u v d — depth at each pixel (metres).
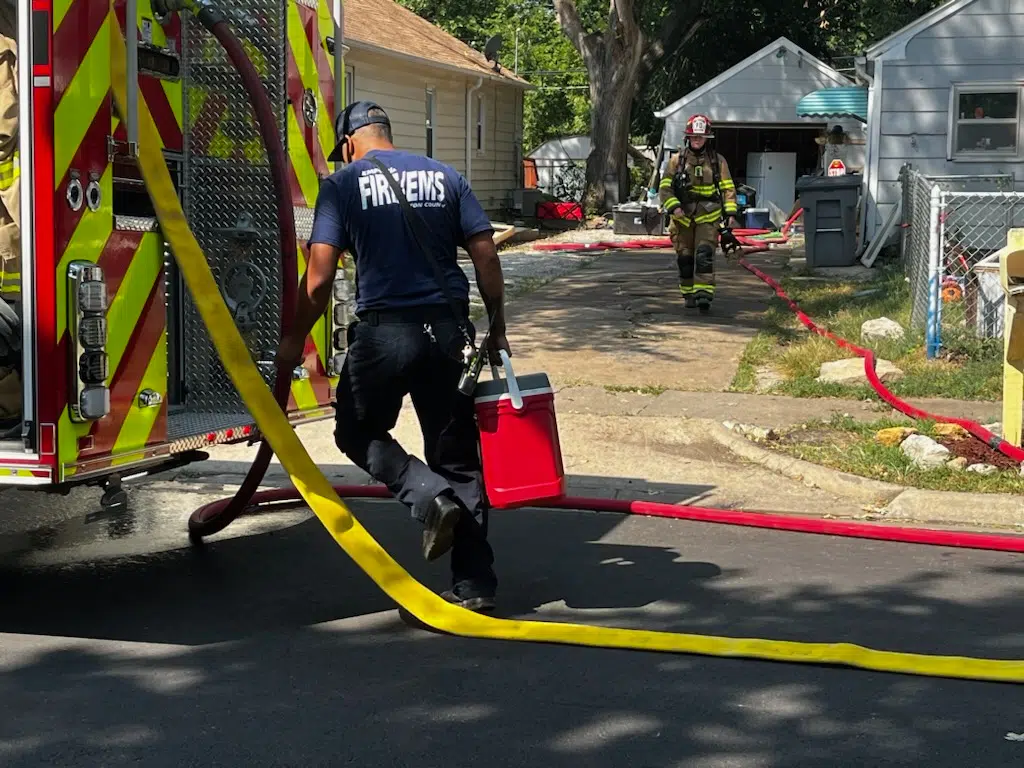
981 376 9.09
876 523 6.31
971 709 3.89
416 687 4.06
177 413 5.42
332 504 4.66
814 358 9.80
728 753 3.56
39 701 3.92
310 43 5.82
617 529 6.15
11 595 5.06
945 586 5.21
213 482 7.17
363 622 4.74
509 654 4.38
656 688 4.05
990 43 16.16
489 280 4.68
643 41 27.47
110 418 4.40
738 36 32.69
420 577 5.40
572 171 35.09
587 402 8.65
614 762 3.50
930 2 27.94
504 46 43.06
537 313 12.56
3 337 4.23
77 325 4.16
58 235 4.10
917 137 16.53
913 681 4.12
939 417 7.93
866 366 9.09
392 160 4.66
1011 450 7.07
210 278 4.67
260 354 5.59
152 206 4.65
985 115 16.30
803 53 25.22
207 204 5.55
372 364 4.58
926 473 6.84
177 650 4.41
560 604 4.97
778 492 6.86
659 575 5.37
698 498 6.77
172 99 5.22
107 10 4.29
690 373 9.62
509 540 5.95
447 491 4.55
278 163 5.09
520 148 32.62
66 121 4.11
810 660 4.26
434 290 4.59
